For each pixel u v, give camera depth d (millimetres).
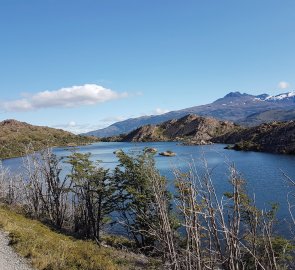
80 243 30500
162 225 16281
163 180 23766
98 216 37688
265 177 65375
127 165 35188
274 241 18766
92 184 38250
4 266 18469
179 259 13922
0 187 53500
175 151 127500
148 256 30297
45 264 19281
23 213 41969
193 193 13383
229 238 12219
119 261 25609
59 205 43312
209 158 102375
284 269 17391
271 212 20484
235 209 12297
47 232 31000
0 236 23469
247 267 14711
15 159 138375
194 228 12812
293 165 84125
